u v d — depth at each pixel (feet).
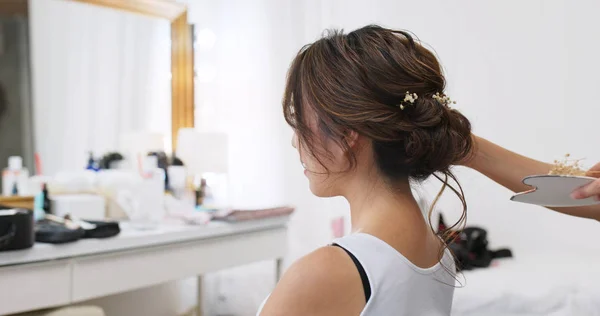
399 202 2.16
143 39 7.85
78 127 7.29
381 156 2.16
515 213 8.02
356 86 2.08
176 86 8.15
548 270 6.87
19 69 6.98
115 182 7.00
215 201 8.69
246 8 8.66
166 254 5.85
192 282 8.42
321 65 2.14
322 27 8.59
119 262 5.45
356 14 8.52
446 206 8.21
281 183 8.72
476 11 8.09
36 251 4.82
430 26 8.31
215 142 7.63
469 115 8.17
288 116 2.26
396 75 2.10
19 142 6.93
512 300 6.22
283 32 8.65
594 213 3.53
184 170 7.43
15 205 5.96
